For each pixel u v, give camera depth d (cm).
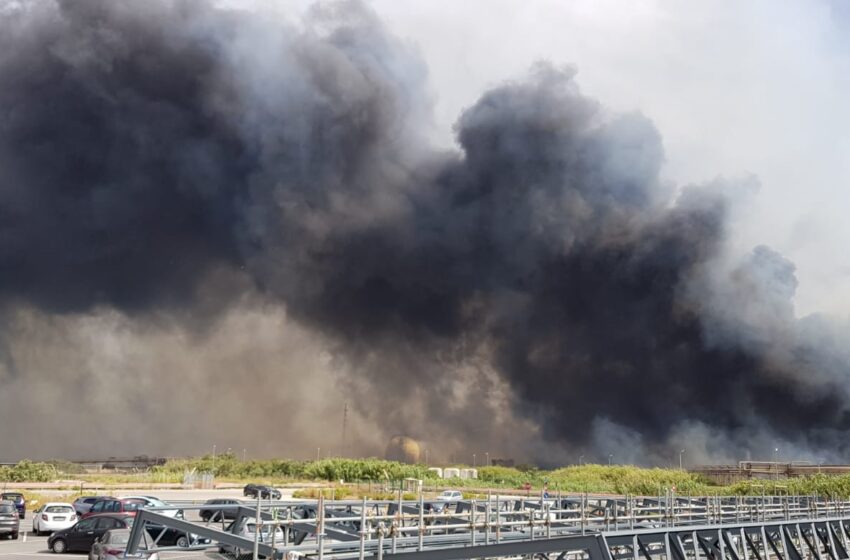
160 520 2064
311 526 2208
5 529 4097
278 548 1909
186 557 2728
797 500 4794
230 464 14900
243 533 2328
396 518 1928
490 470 13150
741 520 3572
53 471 11144
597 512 3319
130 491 8212
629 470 12656
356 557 1912
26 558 3469
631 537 1872
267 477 13212
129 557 2062
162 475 11406
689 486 9400
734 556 2217
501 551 1728
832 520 2902
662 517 3312
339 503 2559
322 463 12725
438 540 2302
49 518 4381
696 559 2062
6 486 8462
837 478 8038
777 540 3181
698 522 3344
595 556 1625
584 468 13162
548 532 2389
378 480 12044
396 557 1834
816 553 2748
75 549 3616
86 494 7531
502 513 2430
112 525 3612
